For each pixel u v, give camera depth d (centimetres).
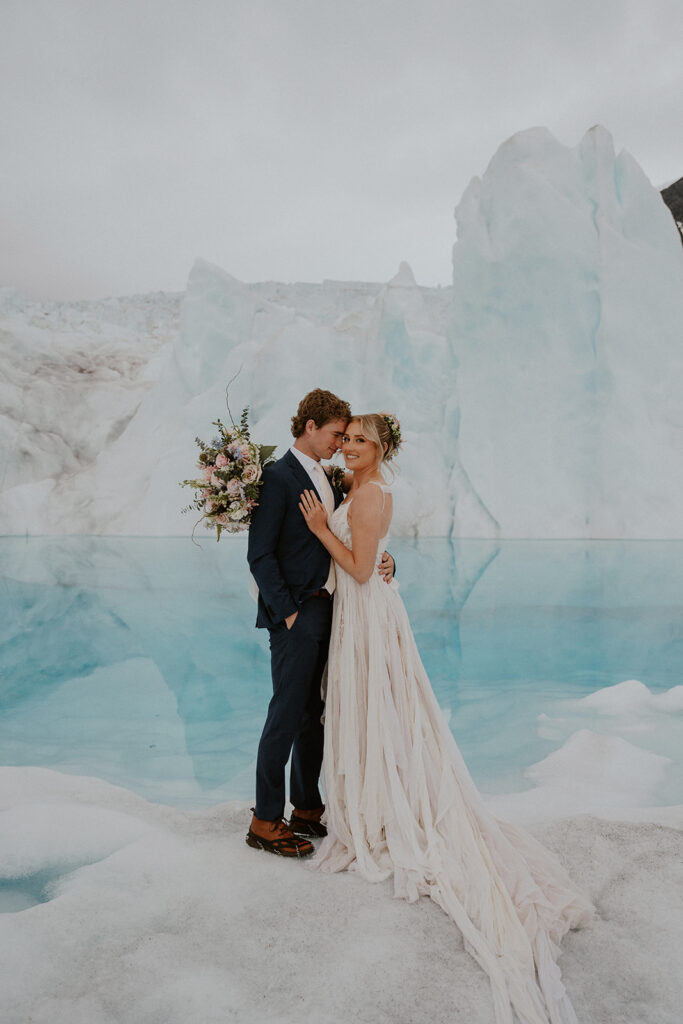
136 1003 166
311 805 264
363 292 3322
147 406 2028
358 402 1878
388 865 227
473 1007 166
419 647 686
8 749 433
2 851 250
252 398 1886
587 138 1670
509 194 1648
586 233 1611
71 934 194
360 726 239
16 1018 160
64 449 2092
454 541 1580
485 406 1689
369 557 235
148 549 1507
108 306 3238
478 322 1691
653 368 1628
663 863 235
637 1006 171
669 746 394
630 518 1584
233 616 855
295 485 246
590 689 537
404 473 1759
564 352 1623
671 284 1669
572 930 204
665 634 720
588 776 343
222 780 378
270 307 2148
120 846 255
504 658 641
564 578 1075
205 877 223
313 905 208
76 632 775
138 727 478
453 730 446
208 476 248
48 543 1608
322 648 250
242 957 184
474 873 208
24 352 2338
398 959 182
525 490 1644
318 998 167
